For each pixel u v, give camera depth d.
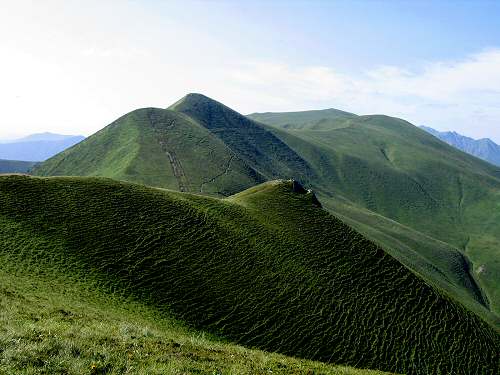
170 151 187.00
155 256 51.19
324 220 75.38
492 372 52.53
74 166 193.12
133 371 14.38
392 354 48.28
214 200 72.75
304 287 54.69
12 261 40.56
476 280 186.38
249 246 59.78
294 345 44.81
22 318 19.61
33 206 53.12
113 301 39.84
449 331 56.47
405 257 152.50
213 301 46.97
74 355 14.73
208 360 17.59
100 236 51.41
